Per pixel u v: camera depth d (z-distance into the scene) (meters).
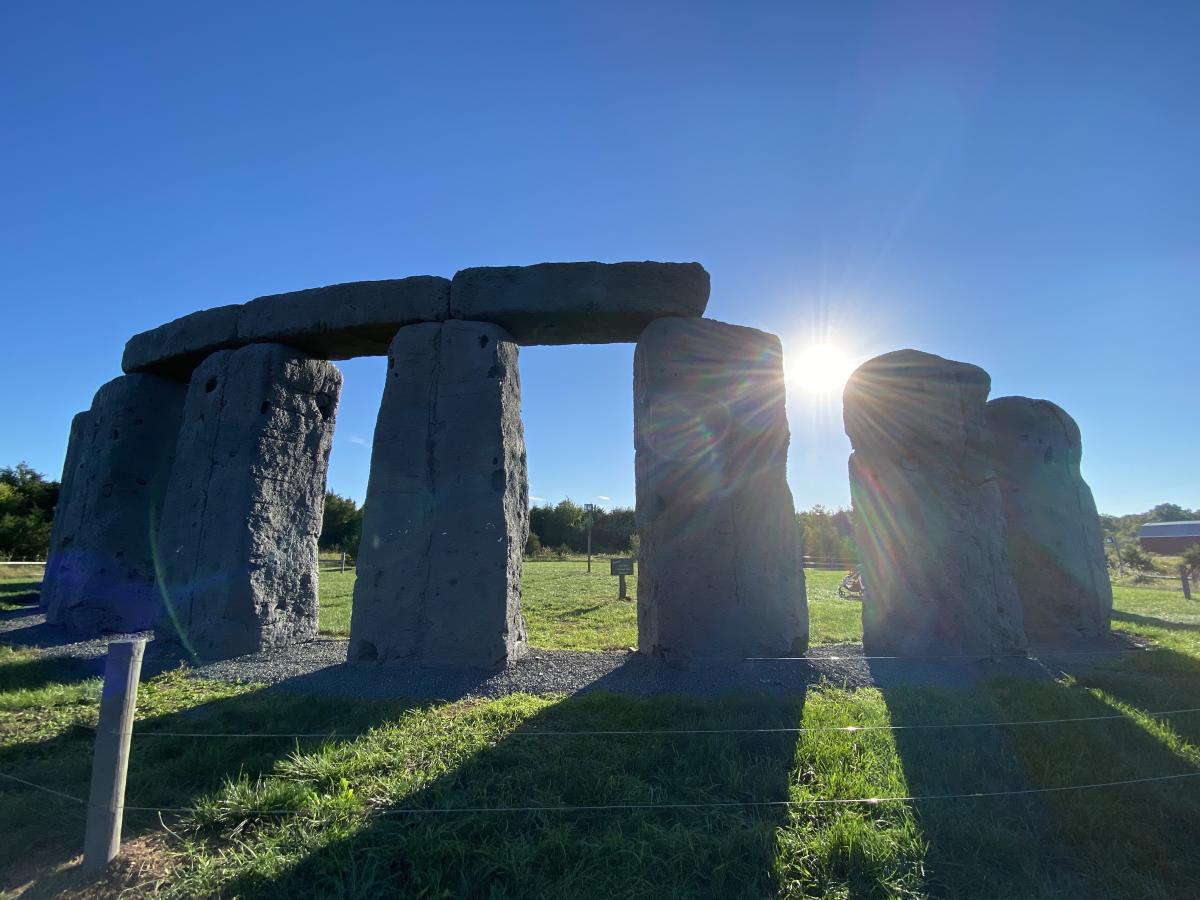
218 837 3.57
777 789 4.02
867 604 8.31
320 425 9.35
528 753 4.52
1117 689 6.38
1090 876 3.29
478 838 3.47
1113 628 10.49
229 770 4.32
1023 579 9.99
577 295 7.84
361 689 6.40
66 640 9.04
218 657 7.89
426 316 8.13
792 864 3.27
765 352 7.98
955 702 5.75
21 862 3.39
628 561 16.09
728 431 7.70
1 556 25.39
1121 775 4.23
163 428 10.46
